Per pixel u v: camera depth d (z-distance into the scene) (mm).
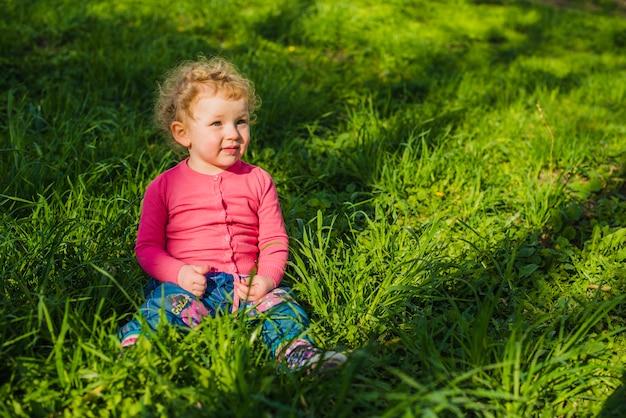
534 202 3877
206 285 2656
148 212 2764
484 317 2449
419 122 4930
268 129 4895
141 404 2119
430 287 2879
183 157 4168
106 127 4551
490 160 4660
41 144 4227
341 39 7285
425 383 2373
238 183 2814
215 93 2680
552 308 2975
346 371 2209
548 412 2283
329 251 3277
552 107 5781
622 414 2281
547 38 8828
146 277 2934
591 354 2582
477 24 8836
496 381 2322
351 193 4082
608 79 6742
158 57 5793
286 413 2143
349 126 4980
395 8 8836
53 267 2857
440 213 3891
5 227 3096
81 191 3439
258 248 2857
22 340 2420
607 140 5102
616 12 11555
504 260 3285
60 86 5102
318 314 2828
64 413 2158
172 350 2336
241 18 7453
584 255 3436
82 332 2389
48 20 6402
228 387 2201
